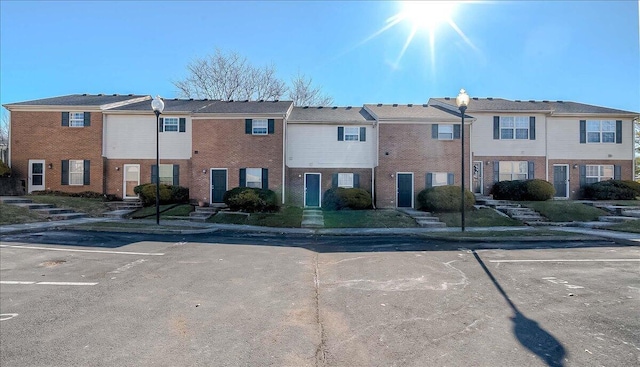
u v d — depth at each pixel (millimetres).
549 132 21453
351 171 20531
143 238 11578
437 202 17188
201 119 19812
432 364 3449
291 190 20531
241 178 19656
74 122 20922
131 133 21234
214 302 5258
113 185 21094
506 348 3783
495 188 20500
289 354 3662
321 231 14102
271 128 19750
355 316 4703
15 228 12461
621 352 3693
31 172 20719
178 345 3861
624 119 21453
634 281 6414
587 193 20969
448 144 19625
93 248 9547
